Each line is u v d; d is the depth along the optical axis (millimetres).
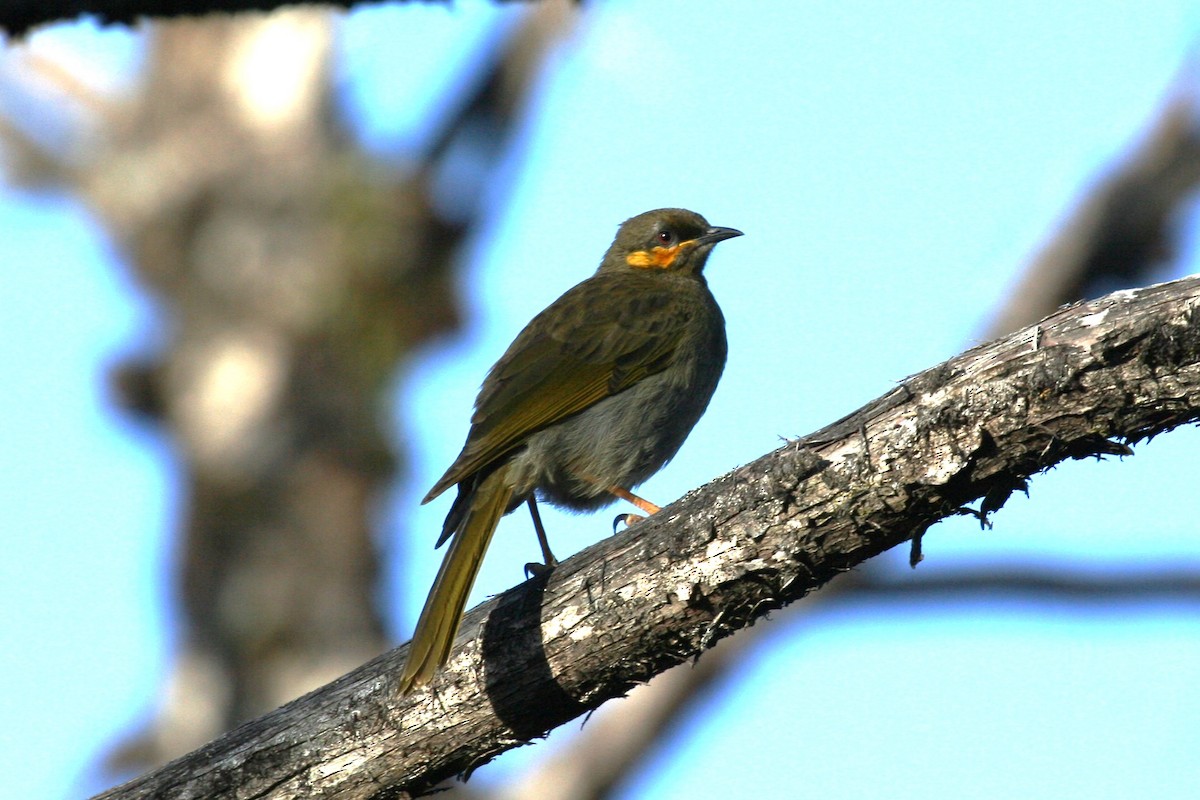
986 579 13305
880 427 7070
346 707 7902
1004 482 7051
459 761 7926
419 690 7832
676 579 7461
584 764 13438
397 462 15852
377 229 16406
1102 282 13664
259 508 15305
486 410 10680
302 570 15094
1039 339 6832
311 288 16156
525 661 7715
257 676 14742
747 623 7535
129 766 14602
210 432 15648
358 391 15875
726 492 7383
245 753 7902
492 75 16484
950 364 7016
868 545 7242
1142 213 13406
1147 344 6586
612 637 7617
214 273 16375
